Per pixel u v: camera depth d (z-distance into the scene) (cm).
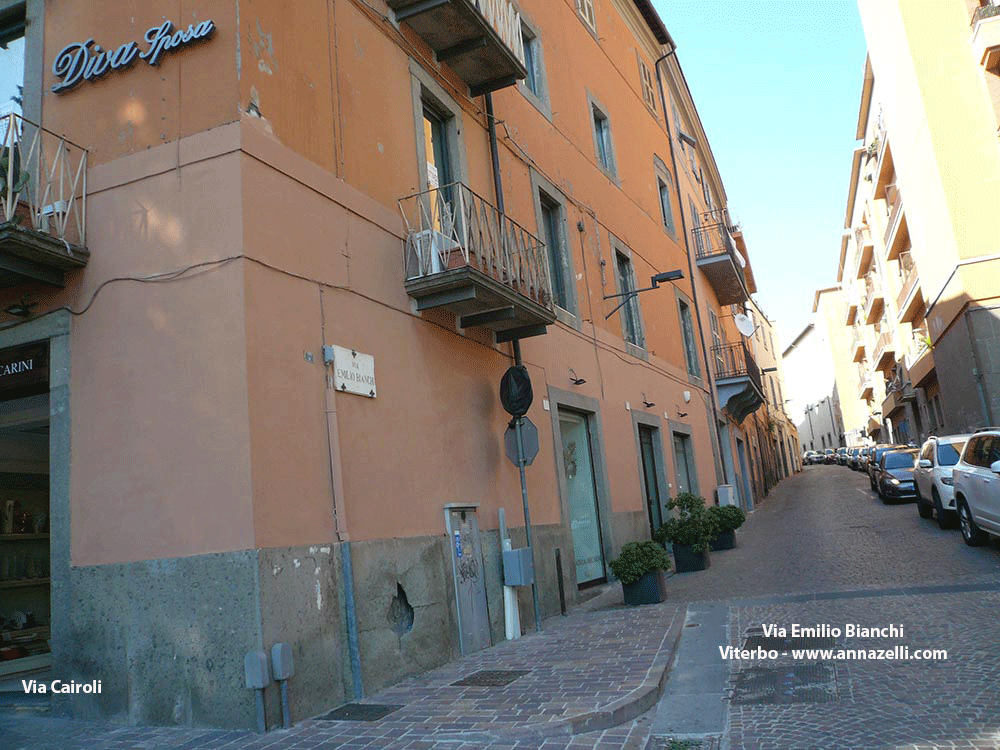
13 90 788
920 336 2948
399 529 780
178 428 649
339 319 752
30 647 857
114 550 658
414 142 941
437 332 922
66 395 703
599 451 1378
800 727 521
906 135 2391
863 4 2508
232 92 678
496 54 1041
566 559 1151
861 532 1597
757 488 3288
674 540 1362
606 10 1923
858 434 6756
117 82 732
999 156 2059
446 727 565
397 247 867
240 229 652
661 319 1959
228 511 618
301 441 675
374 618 716
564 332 1314
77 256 705
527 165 1279
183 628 620
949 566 1076
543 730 539
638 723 565
